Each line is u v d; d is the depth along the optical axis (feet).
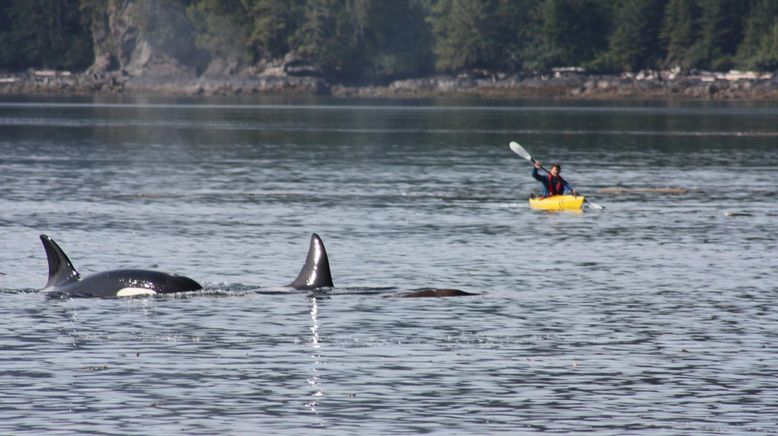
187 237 448.24
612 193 641.81
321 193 629.10
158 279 317.83
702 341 272.51
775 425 208.44
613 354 259.19
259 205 568.00
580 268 380.58
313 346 263.29
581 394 227.20
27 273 357.61
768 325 290.35
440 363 249.55
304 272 333.62
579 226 497.87
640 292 335.88
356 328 281.13
